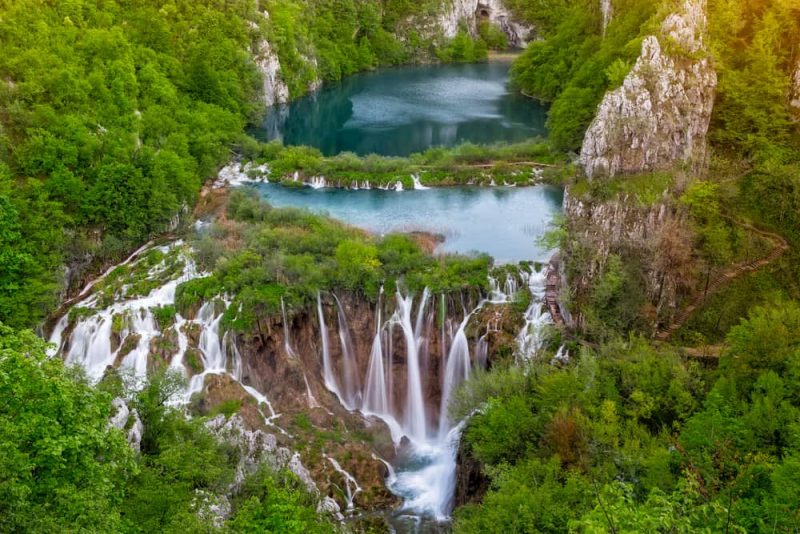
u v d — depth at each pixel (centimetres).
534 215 8912
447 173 10231
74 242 7381
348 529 4781
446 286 6550
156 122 9638
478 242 8031
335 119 14750
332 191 9994
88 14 11081
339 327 6688
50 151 7694
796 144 7481
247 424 5703
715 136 7744
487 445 4691
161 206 8200
